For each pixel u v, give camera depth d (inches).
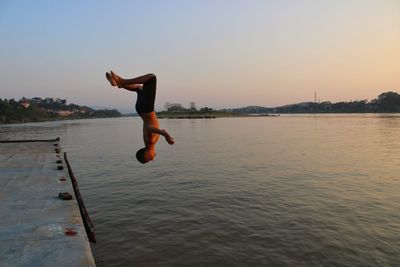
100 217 554.3
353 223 508.4
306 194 676.7
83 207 292.5
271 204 610.2
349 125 3671.3
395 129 2886.3
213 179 834.2
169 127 3550.7
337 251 415.8
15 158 536.1
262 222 517.7
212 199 648.4
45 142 822.5
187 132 2719.0
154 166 1047.0
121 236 473.1
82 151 1509.6
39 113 7421.3
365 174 882.1
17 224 235.1
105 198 673.0
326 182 787.4
